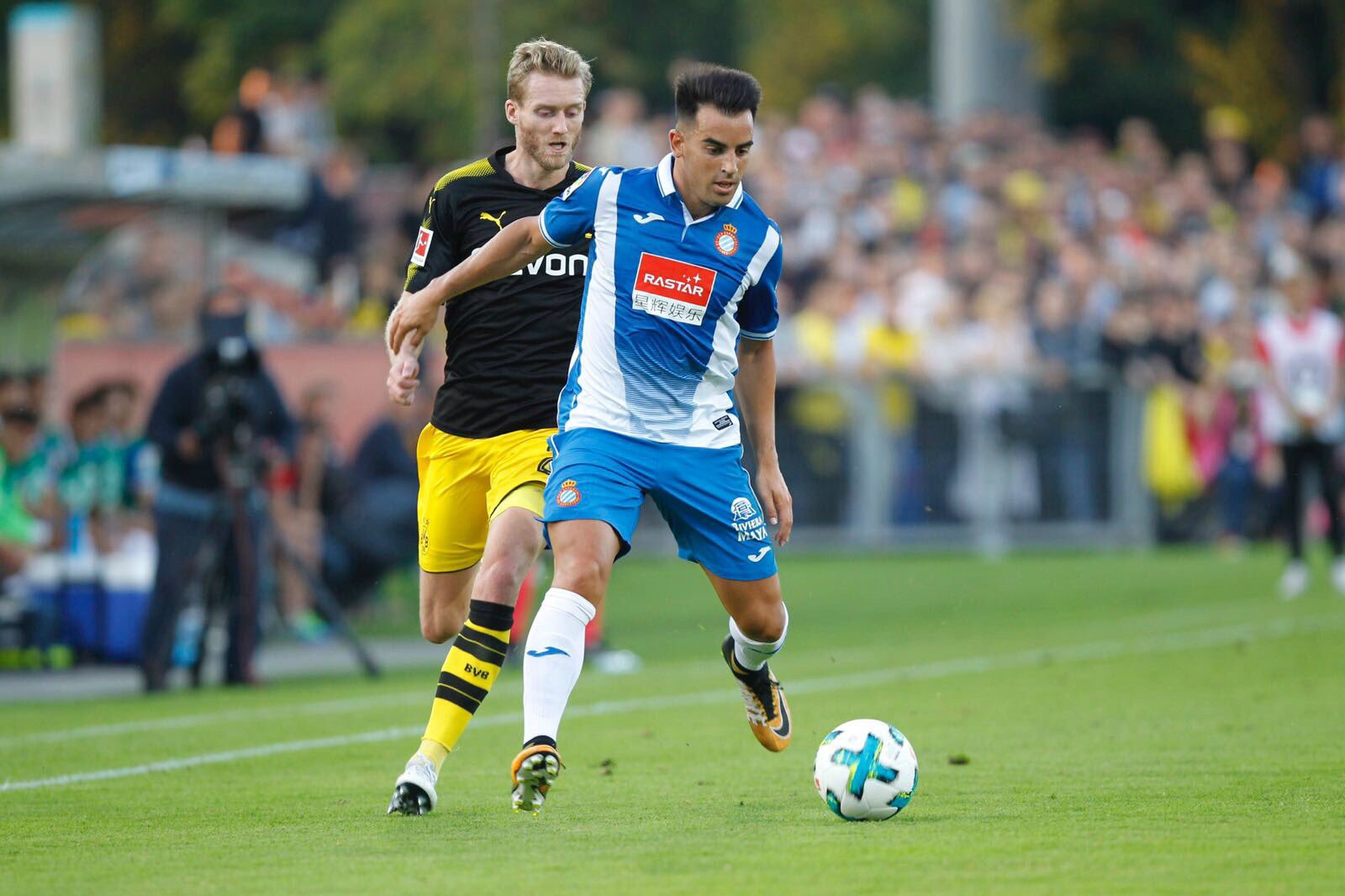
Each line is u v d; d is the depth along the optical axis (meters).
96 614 44.88
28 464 46.59
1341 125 103.88
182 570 39.00
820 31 135.12
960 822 19.58
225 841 19.25
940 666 38.28
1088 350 72.31
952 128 88.12
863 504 68.44
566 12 118.38
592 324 20.91
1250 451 70.94
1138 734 27.11
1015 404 69.50
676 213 20.61
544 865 17.41
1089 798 21.16
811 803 21.42
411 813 20.66
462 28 106.38
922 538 68.88
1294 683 33.50
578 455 20.64
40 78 64.88
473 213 23.12
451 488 22.95
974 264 74.88
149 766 25.92
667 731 28.95
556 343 22.84
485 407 22.72
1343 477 56.66
